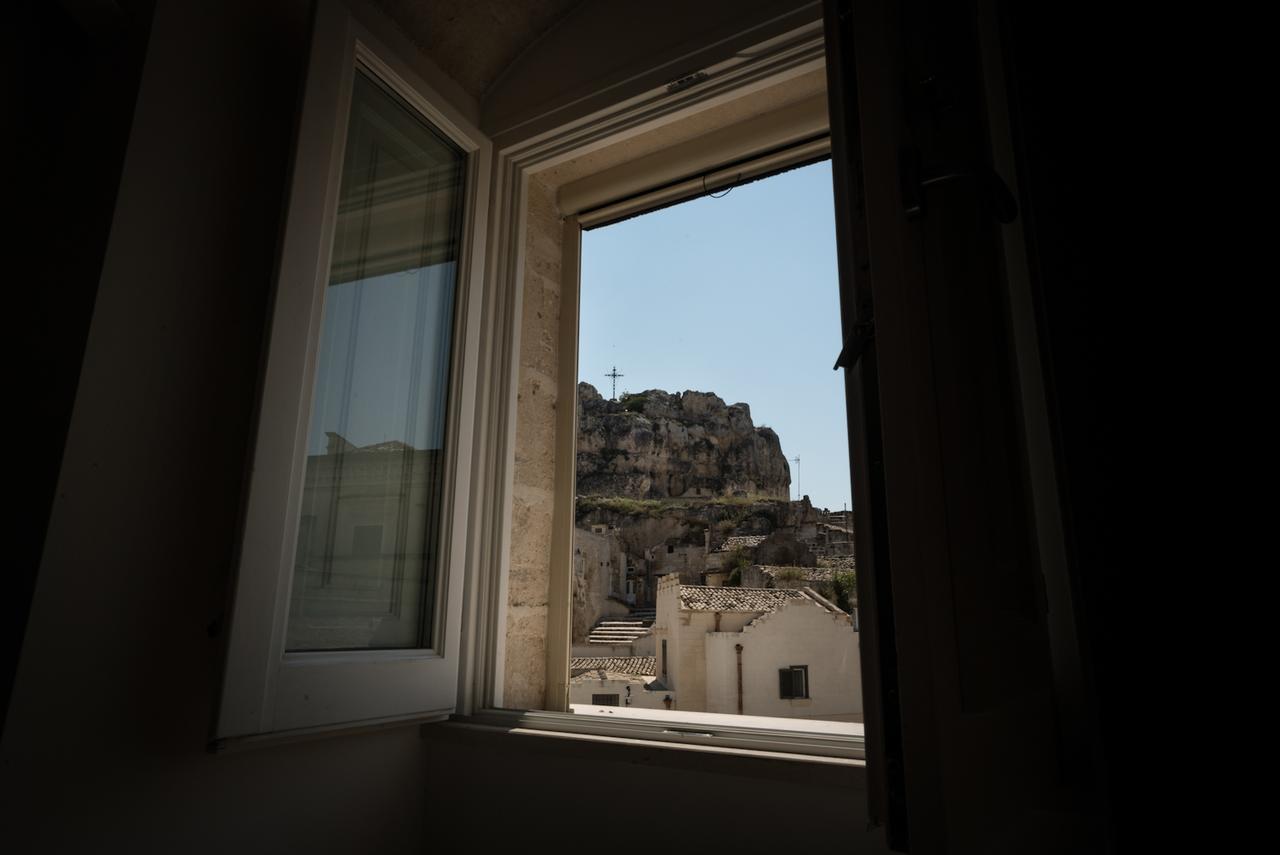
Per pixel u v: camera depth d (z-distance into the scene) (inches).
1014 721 29.1
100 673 46.7
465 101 81.5
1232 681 21.9
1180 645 22.7
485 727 65.6
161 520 51.2
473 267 76.0
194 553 53.3
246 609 49.9
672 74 70.2
